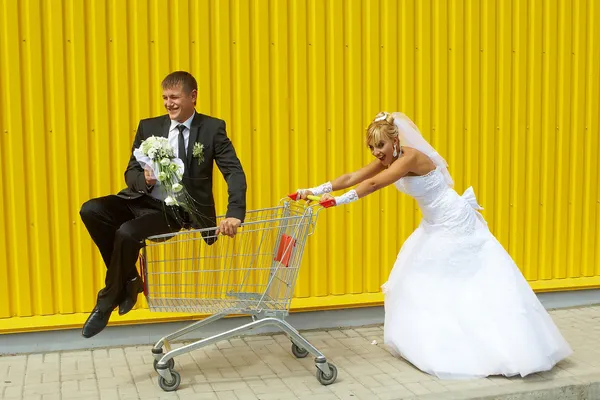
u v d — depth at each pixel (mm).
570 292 6430
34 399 4355
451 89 6008
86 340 5297
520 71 6160
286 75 5570
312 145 5691
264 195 5586
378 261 5922
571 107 6348
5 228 5094
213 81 5434
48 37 5086
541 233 6336
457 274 4855
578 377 4703
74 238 5238
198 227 4551
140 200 4578
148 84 5293
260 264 5191
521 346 4629
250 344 5445
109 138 5254
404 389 4516
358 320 5906
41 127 5109
